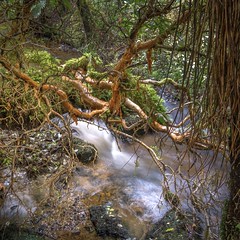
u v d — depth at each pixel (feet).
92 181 13.92
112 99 9.76
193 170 13.74
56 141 13.65
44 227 11.27
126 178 14.43
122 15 8.02
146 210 12.45
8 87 10.01
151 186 14.01
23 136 10.07
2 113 11.95
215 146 6.70
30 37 9.73
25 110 9.82
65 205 12.10
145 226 11.65
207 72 5.74
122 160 15.60
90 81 10.16
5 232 10.99
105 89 10.66
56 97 11.22
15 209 11.80
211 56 5.74
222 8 5.21
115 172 14.70
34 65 11.98
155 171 14.88
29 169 13.00
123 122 10.18
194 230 10.62
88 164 14.84
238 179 6.91
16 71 9.61
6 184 12.59
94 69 10.89
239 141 6.27
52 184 10.50
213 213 10.18
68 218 11.69
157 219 11.96
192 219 10.94
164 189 10.78
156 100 11.93
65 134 10.46
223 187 9.62
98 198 12.97
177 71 11.85
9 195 12.19
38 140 13.57
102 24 9.33
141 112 9.79
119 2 7.89
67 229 11.29
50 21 8.98
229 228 7.32
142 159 15.61
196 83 6.05
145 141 16.08
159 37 7.43
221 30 5.32
